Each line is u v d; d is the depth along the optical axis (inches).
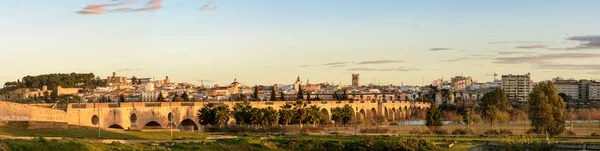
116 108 6176.2
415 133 7687.0
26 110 4714.6
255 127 7751.0
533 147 4503.0
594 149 4239.7
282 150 5152.6
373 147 5511.8
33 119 4805.6
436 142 6264.8
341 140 5831.7
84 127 5191.9
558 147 4421.8
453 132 7706.7
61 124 4899.1
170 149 4028.1
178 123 7445.9
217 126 7672.2
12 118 4549.7
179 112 7475.4
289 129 7849.4
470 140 6505.9
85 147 3430.1
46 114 5004.9
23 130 4215.1
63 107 5669.3
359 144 5546.3
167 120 7194.9
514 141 4603.8
